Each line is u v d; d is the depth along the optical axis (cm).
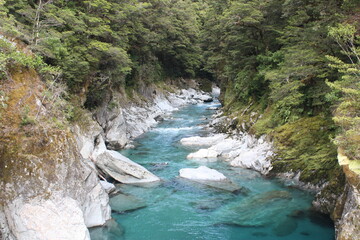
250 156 1495
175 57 4519
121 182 1273
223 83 3512
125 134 2102
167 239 834
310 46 1253
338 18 1073
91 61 1623
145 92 3447
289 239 830
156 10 3312
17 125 772
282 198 1096
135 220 947
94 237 837
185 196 1135
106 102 1953
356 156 711
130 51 3191
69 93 1516
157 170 1457
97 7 1805
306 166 1216
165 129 2550
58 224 698
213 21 2877
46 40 1221
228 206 1045
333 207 912
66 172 786
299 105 1461
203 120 2955
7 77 861
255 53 2186
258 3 1911
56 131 820
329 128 1235
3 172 696
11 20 1134
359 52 875
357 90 739
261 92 2017
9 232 670
